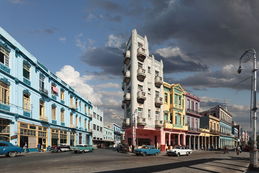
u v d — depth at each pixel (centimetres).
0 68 2628
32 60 3388
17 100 2977
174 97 4819
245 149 5466
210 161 2247
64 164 1702
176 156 3091
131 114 3994
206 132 6041
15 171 1288
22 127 3092
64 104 4694
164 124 4397
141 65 4269
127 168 1515
